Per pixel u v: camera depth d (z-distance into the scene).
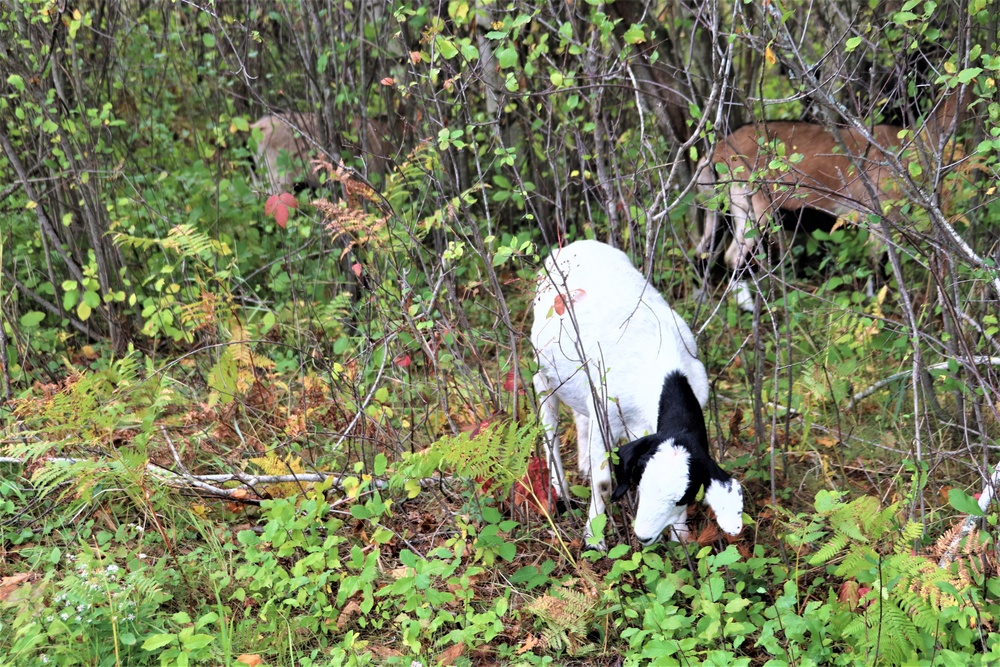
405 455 3.58
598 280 4.05
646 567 3.58
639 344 3.83
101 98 6.71
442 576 3.50
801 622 2.99
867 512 3.11
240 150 6.95
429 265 5.60
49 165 5.67
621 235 5.08
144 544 3.87
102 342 5.80
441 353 4.45
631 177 4.48
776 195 4.75
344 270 5.98
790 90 7.91
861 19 5.00
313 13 5.89
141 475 3.68
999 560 3.23
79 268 5.97
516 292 6.32
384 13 6.21
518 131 6.56
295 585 3.34
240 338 4.63
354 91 5.96
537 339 4.12
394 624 3.49
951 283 3.70
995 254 3.77
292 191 6.75
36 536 3.96
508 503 4.12
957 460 3.90
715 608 3.04
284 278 5.85
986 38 4.79
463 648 3.27
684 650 2.99
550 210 6.37
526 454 3.64
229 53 7.05
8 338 5.27
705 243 6.26
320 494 3.67
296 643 3.36
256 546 3.76
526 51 5.89
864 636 3.02
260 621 3.39
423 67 5.25
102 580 3.28
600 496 3.93
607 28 4.03
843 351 4.74
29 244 5.95
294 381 5.28
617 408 3.86
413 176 4.97
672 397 3.57
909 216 4.10
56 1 5.52
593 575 3.44
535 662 3.21
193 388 5.10
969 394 3.96
